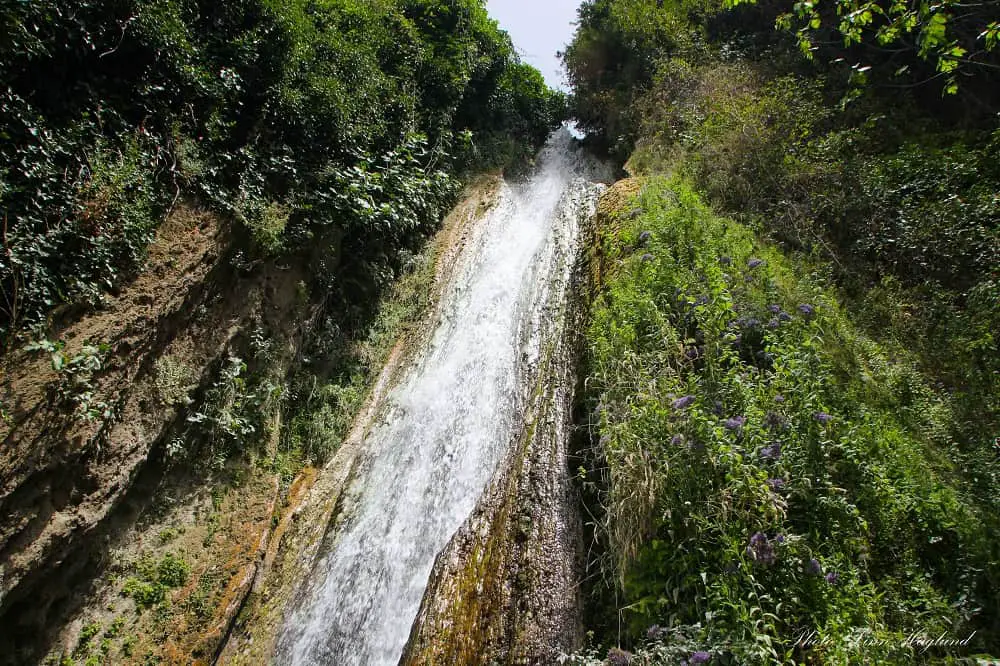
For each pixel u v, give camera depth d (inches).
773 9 446.6
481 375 298.7
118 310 199.2
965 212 225.9
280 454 279.3
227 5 289.0
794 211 271.6
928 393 184.5
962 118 290.2
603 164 556.7
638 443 159.6
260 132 294.8
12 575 159.2
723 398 170.2
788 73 379.6
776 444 146.1
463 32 543.2
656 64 489.4
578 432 202.8
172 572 211.0
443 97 496.4
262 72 301.0
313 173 315.9
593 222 327.0
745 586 127.1
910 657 111.3
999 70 279.4
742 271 227.6
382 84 393.4
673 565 139.3
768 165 299.6
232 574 223.8
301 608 228.5
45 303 178.2
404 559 232.1
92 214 197.0
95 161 206.2
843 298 229.8
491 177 514.9
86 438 181.3
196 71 258.1
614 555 155.8
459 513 236.8
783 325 195.2
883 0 322.3
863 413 167.3
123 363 198.4
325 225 319.6
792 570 128.2
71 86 216.2
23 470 162.2
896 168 266.1
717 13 490.3
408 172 391.9
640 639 135.3
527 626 160.6
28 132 192.7
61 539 174.2
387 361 348.5
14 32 185.2
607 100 559.2
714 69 426.9
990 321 195.9
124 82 236.5
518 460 216.5
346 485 276.5
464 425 277.3
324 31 362.9
